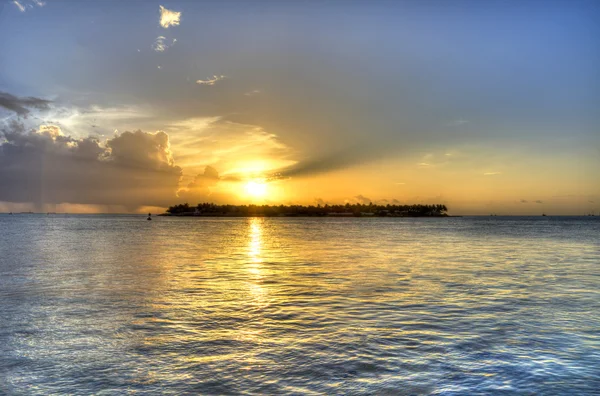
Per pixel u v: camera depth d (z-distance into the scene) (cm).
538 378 920
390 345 1151
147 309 1600
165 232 9831
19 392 868
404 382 902
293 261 3409
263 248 4938
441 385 886
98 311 1570
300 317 1470
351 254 4103
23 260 3428
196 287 2106
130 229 11494
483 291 1991
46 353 1097
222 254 4075
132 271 2741
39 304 1697
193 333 1273
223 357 1062
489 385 885
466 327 1337
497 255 3991
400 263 3259
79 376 947
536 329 1312
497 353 1084
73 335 1255
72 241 6122
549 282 2275
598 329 1314
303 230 12212
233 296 1864
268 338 1220
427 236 8281
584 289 2048
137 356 1072
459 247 5116
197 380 920
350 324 1374
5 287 2102
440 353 1084
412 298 1816
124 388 884
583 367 985
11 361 1040
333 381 910
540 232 10244
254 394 851
